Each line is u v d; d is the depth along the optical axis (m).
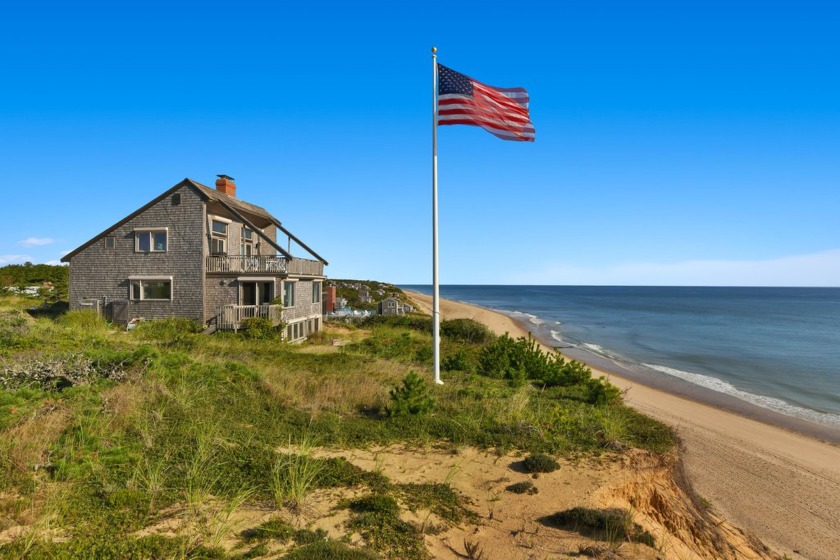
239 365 12.23
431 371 16.05
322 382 11.95
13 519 4.80
